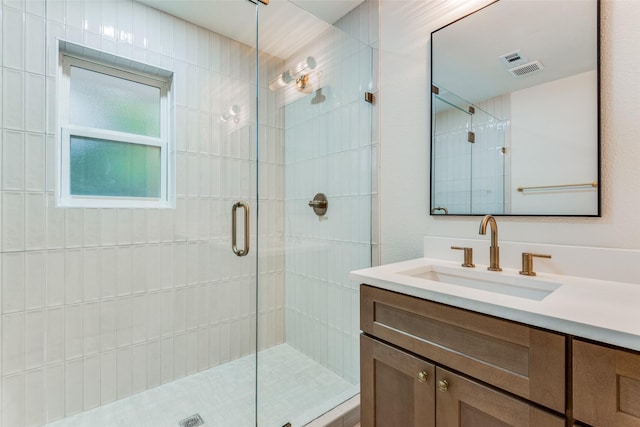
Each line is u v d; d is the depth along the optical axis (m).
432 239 1.44
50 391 1.49
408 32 1.58
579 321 0.63
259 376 1.86
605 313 0.67
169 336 1.83
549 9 1.11
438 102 1.45
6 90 1.38
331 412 1.50
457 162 1.38
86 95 1.65
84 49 1.59
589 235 1.03
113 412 1.58
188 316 1.90
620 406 0.58
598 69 1.00
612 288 0.88
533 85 1.15
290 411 1.53
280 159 2.21
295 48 2.07
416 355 0.93
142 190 1.82
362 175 1.78
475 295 0.82
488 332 0.76
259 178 2.16
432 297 0.88
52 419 1.49
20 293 1.41
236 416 1.54
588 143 1.02
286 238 2.21
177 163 1.87
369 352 1.06
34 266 1.45
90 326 1.59
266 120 2.17
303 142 2.10
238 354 2.06
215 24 1.94
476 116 1.31
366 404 1.07
